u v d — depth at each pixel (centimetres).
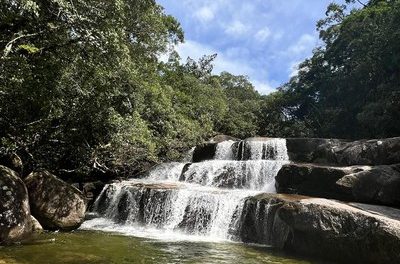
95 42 1087
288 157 2109
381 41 2692
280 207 1136
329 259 982
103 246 999
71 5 1015
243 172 1842
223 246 1105
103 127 1434
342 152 1762
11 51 994
